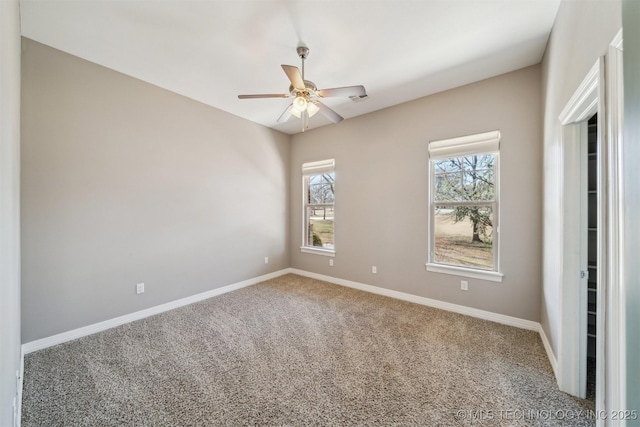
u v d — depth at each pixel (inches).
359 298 139.3
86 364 80.6
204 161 138.5
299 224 186.9
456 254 123.1
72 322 95.8
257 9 73.8
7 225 41.3
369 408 63.4
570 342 67.8
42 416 60.8
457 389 69.6
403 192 136.3
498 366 79.4
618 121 40.1
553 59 79.4
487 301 112.3
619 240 39.6
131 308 111.4
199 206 136.5
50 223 91.0
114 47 91.1
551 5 72.2
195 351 88.1
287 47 91.0
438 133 124.0
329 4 72.1
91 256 100.5
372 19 77.6
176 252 126.9
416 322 109.9
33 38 86.2
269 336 98.3
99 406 63.8
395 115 138.3
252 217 165.0
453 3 71.7
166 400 65.9
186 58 97.6
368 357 84.5
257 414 61.7
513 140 105.0
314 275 177.9
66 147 94.2
